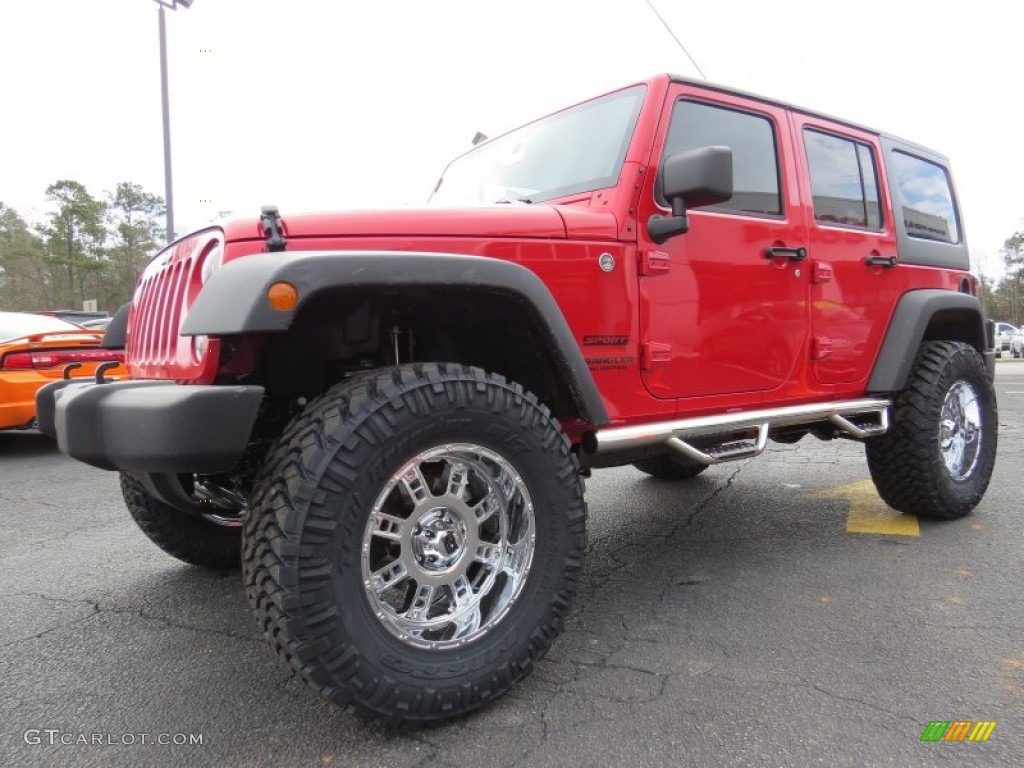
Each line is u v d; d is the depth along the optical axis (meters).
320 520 1.77
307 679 1.79
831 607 2.74
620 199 2.59
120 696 2.20
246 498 2.60
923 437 3.64
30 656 2.50
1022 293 69.19
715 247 2.87
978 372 3.96
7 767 1.83
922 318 3.70
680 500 4.58
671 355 2.72
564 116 3.15
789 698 2.06
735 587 3.00
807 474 5.29
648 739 1.87
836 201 3.51
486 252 2.25
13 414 6.42
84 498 5.01
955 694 2.06
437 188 3.73
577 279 2.44
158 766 1.82
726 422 2.87
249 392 1.84
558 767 1.77
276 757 1.85
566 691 2.14
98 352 6.90
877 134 3.87
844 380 3.48
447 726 1.96
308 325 2.16
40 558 3.64
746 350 3.00
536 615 2.10
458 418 1.98
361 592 1.85
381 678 1.82
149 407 1.81
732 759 1.78
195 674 2.33
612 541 3.75
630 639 2.51
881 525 3.85
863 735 1.87
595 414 2.31
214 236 2.06
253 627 2.71
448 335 2.52
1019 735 1.85
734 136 3.06
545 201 2.90
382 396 1.90
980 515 3.98
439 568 2.06
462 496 2.09
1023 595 2.80
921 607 2.71
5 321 7.10
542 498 2.13
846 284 3.46
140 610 2.90
